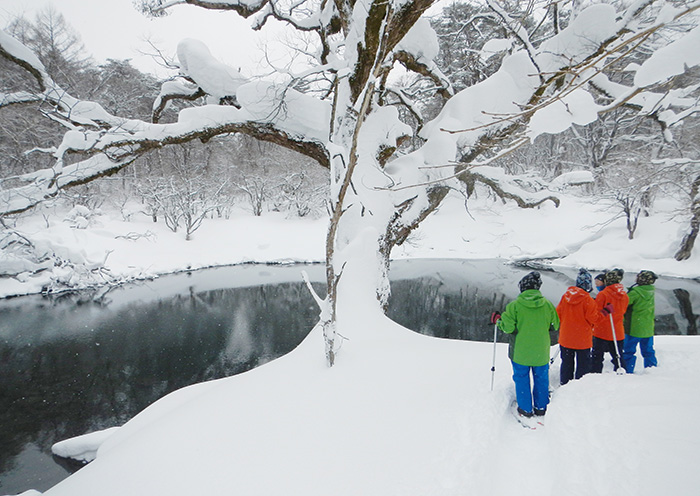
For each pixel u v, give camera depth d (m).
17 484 6.05
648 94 7.18
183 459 3.05
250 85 8.62
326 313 4.74
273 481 2.61
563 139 34.25
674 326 12.47
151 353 11.81
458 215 34.75
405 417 3.23
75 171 8.33
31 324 14.54
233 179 39.22
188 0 8.86
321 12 9.75
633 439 2.34
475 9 12.48
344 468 2.64
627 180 21.05
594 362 4.26
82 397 9.15
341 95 8.28
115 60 32.66
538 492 2.34
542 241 28.03
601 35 7.30
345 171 4.62
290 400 3.84
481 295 18.27
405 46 9.48
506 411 3.41
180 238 29.08
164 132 8.49
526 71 8.66
